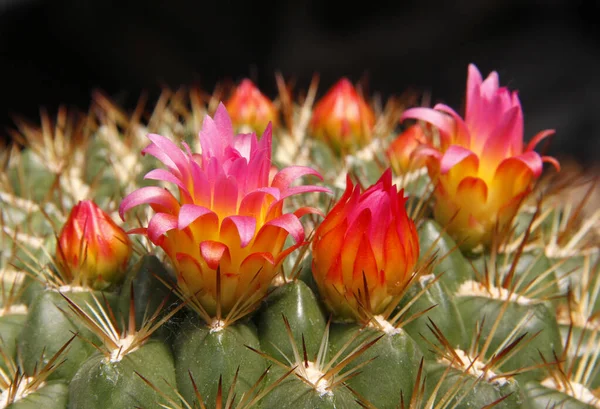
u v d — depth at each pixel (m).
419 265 0.17
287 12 0.54
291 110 0.22
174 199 0.15
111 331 0.16
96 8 0.51
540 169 0.17
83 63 0.52
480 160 0.17
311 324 0.16
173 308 0.16
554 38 0.54
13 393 0.16
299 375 0.15
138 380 0.15
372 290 0.16
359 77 0.55
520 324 0.17
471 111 0.17
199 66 0.53
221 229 0.15
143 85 0.53
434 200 0.18
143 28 0.52
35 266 0.18
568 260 0.19
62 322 0.16
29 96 0.52
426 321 0.16
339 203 0.16
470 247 0.18
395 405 0.15
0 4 0.49
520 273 0.18
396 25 0.54
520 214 0.19
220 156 0.15
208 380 0.15
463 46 0.55
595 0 0.53
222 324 0.15
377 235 0.16
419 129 0.19
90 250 0.17
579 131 0.53
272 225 0.15
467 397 0.16
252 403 0.15
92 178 0.20
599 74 0.54
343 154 0.20
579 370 0.17
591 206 0.36
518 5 0.54
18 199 0.20
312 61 0.54
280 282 0.16
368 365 0.15
